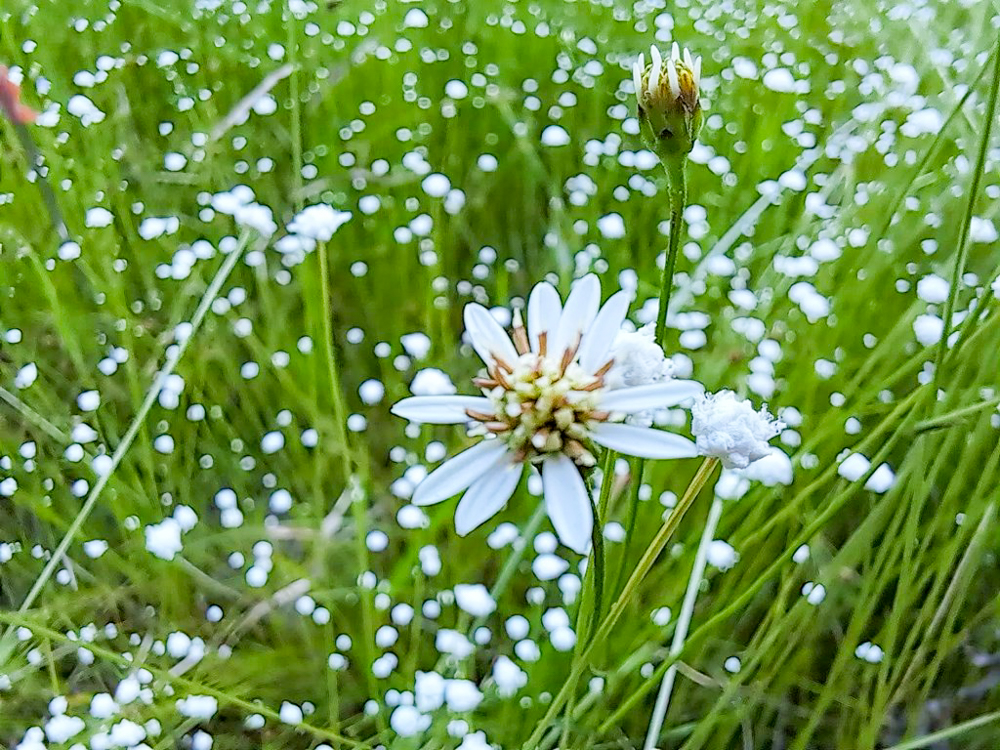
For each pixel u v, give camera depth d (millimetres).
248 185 276
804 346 212
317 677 181
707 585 185
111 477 186
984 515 162
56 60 304
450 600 186
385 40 317
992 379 200
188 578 195
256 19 336
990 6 294
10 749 165
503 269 253
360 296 253
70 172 264
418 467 187
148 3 317
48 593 182
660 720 152
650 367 99
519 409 95
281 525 206
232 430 218
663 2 369
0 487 190
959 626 189
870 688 181
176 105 302
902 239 241
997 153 244
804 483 195
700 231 247
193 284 222
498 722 163
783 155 277
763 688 166
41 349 234
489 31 332
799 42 332
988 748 175
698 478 114
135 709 159
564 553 194
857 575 183
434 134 302
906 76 275
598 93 302
